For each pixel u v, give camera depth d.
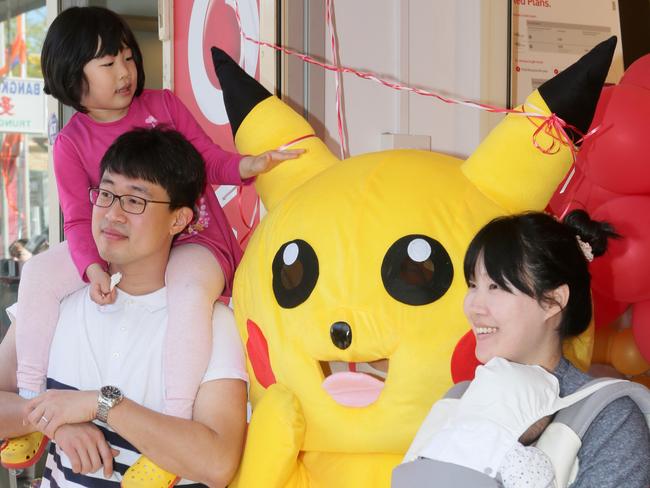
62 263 1.65
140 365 1.50
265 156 1.58
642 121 1.77
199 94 2.52
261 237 1.54
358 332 1.35
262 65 2.10
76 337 1.55
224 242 1.72
